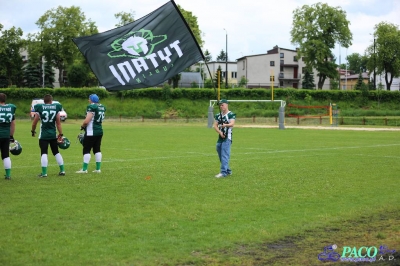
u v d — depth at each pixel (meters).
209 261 6.52
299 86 103.00
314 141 28.20
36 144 24.55
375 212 9.26
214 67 105.00
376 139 30.39
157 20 13.02
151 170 14.84
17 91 70.31
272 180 12.97
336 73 86.44
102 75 12.74
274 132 38.66
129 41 12.88
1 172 14.22
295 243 7.34
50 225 8.08
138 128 44.03
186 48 13.12
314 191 11.36
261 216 8.86
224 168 13.55
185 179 13.06
